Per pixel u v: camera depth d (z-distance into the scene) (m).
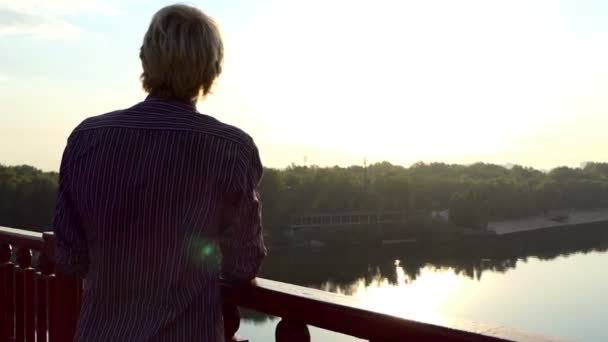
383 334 1.21
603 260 77.75
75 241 1.26
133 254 1.16
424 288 59.16
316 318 1.37
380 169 120.69
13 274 2.90
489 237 98.88
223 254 1.29
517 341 0.95
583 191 130.88
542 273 69.44
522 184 123.38
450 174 135.50
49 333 2.64
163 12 1.24
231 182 1.18
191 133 1.19
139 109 1.23
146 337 1.13
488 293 58.09
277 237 85.56
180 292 1.17
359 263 72.31
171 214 1.16
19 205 27.45
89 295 1.24
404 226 98.19
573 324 44.78
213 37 1.25
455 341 1.05
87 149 1.23
